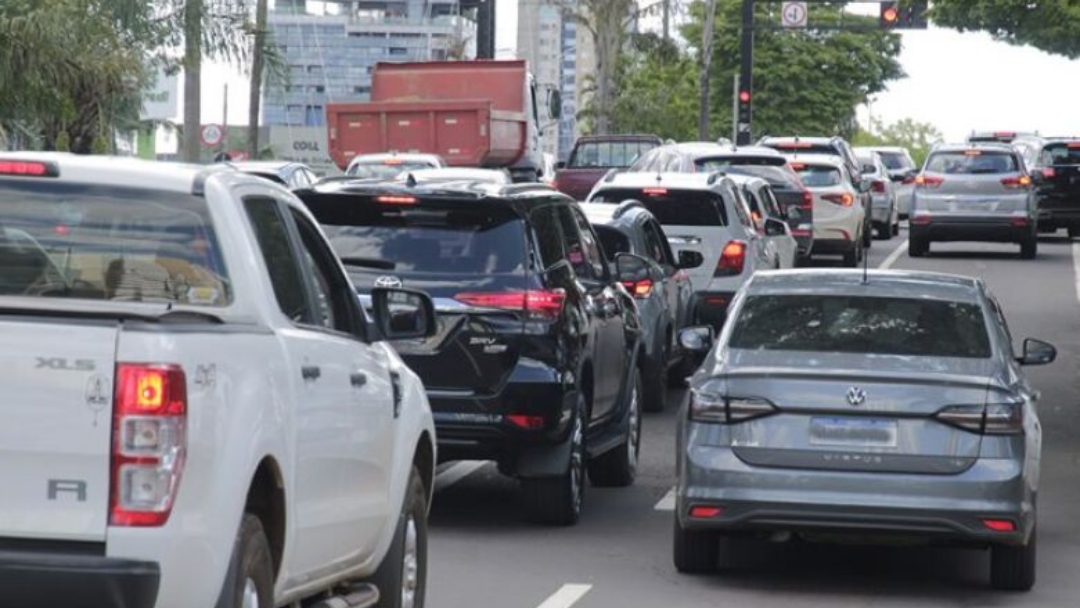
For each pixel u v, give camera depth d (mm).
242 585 18234
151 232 19266
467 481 39812
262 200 20828
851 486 27719
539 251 33094
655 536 33844
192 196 19469
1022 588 29234
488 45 160500
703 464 28203
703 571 30281
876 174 121000
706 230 55375
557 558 31516
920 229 101250
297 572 20078
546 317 32562
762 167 84625
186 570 17172
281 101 120375
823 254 97562
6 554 16828
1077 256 105750
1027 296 83062
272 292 19906
